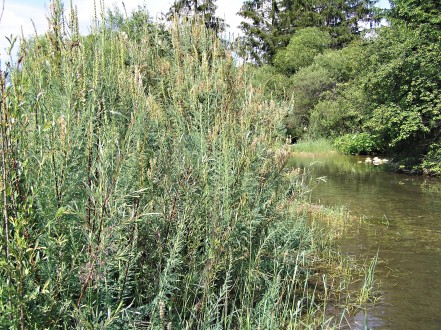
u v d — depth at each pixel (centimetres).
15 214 183
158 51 511
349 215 891
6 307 177
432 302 463
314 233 688
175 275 258
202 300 272
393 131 1698
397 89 1678
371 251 645
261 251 368
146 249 271
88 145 231
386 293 484
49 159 225
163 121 371
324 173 1642
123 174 261
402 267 573
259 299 357
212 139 356
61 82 299
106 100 331
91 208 218
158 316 243
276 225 408
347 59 2986
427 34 1603
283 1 4866
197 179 319
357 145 2328
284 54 3856
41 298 206
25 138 218
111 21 436
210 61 481
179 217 279
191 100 397
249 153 363
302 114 2920
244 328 301
